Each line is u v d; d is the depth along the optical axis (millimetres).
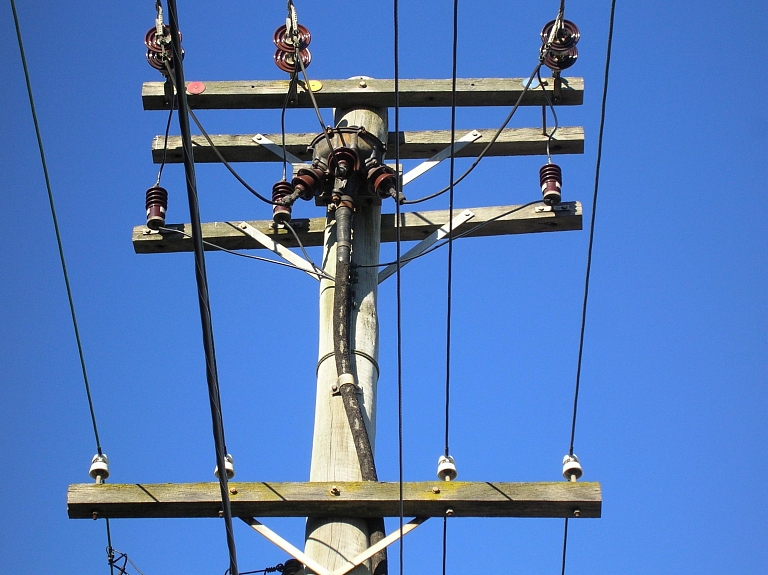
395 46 6277
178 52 5242
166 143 9188
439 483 6770
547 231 9039
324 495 6746
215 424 5980
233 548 6203
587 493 6730
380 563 6723
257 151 9531
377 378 7828
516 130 9523
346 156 8594
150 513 6785
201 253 5695
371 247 8516
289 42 9383
